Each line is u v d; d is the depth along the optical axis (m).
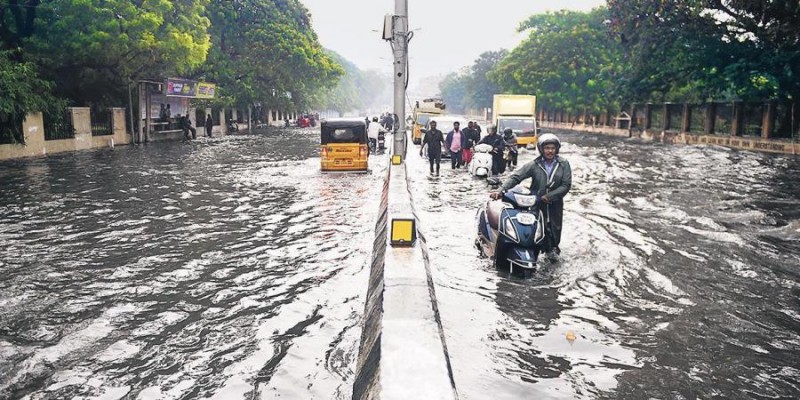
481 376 4.00
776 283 6.23
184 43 29.70
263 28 49.75
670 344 4.60
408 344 3.45
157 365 4.20
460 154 18.45
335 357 4.29
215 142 33.66
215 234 8.59
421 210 10.75
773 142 26.77
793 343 4.64
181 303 5.54
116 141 30.12
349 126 17.42
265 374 4.03
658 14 29.70
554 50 60.62
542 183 7.22
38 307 5.45
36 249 7.68
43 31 27.20
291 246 7.82
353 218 9.88
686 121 35.19
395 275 4.90
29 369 4.14
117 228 9.03
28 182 14.61
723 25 28.70
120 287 6.05
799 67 24.75
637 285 6.13
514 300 5.61
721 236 8.50
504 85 73.06
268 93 54.28
